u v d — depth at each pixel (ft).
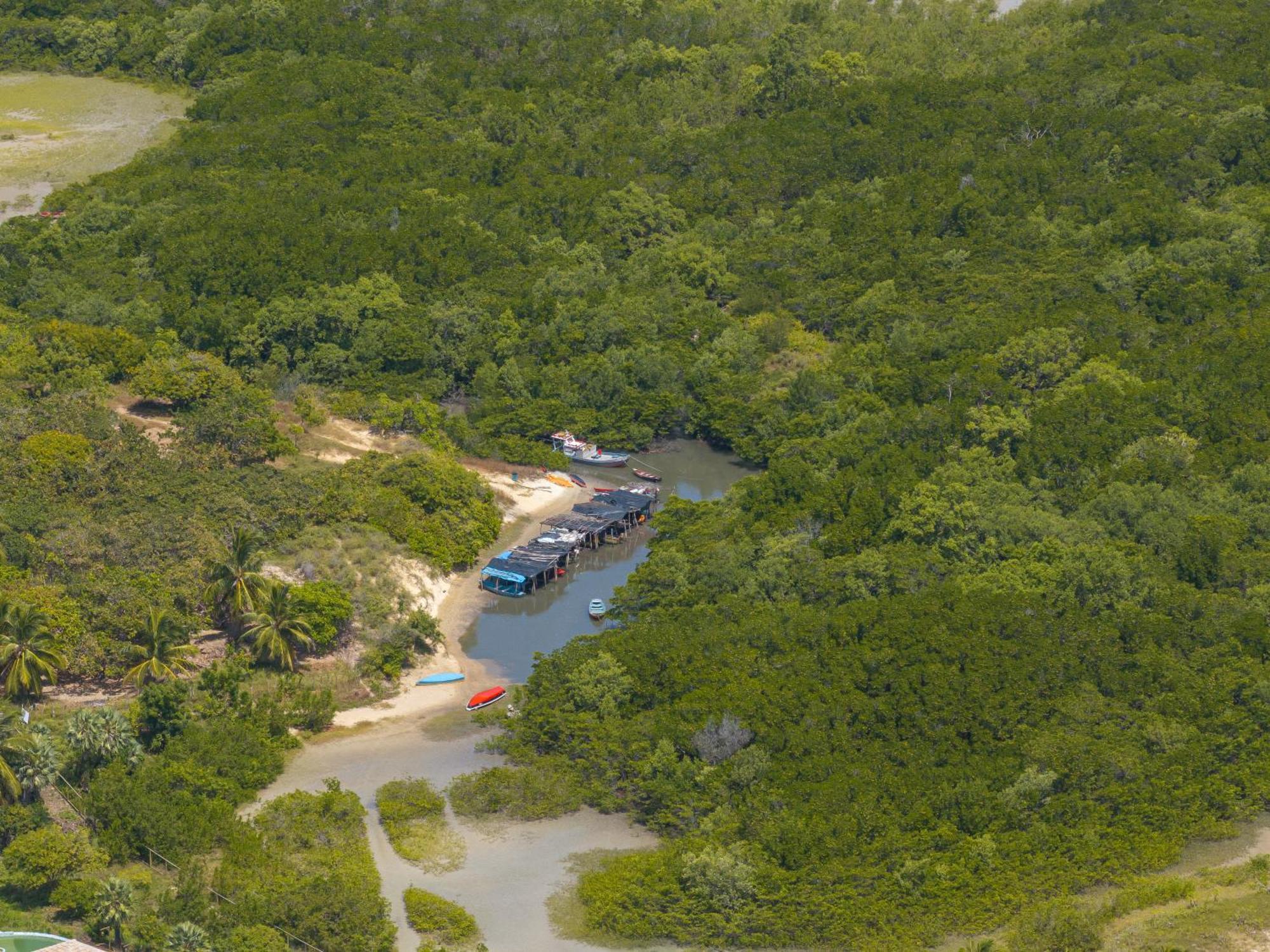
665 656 512.63
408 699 532.73
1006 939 411.13
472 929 416.05
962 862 432.66
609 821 464.65
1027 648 511.81
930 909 419.95
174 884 424.87
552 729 494.59
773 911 418.31
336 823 454.81
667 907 422.41
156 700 481.05
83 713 463.42
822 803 449.89
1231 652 520.42
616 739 483.51
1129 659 513.45
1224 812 460.14
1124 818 453.58
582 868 444.14
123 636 523.70
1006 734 483.92
